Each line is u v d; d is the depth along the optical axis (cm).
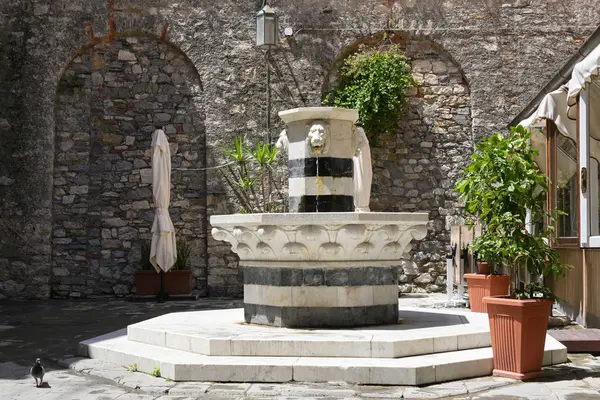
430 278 1445
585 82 804
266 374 614
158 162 1332
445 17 1456
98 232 1441
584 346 754
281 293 744
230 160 1438
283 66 1449
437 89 1470
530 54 1450
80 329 983
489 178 655
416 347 654
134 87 1460
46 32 1441
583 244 857
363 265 746
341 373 605
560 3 1451
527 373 625
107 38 1454
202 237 1445
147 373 660
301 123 788
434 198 1455
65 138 1450
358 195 1162
